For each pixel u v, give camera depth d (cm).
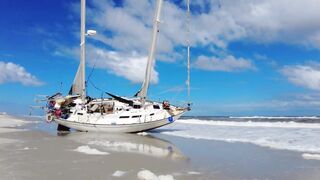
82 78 2783
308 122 4012
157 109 2569
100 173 1065
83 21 2803
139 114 2536
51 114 2734
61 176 1016
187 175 1088
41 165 1171
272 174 1120
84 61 2805
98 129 2561
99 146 1731
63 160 1274
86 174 1046
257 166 1246
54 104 2736
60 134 2380
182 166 1234
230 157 1454
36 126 3325
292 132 2630
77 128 2623
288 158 1429
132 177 1020
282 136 2330
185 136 2412
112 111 2591
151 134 2595
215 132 2781
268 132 2684
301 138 2170
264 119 5584
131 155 1445
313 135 2352
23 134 2308
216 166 1241
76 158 1323
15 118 4738
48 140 1944
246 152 1603
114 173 1066
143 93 2600
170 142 2020
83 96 2761
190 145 1878
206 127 3453
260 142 2000
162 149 1692
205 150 1673
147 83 2612
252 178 1066
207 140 2150
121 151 1566
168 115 2562
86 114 2612
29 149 1557
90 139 2059
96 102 2670
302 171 1167
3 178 980
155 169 1167
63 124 2692
